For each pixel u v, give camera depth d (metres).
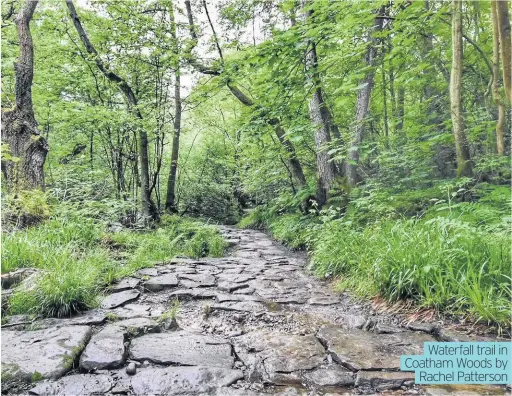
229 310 3.38
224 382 1.99
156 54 8.36
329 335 2.70
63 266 3.62
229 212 15.83
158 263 5.54
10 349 2.25
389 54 5.03
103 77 8.88
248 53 5.05
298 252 7.19
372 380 2.03
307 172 9.72
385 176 7.06
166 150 14.59
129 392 1.87
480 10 5.83
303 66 5.23
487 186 4.85
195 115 14.67
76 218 5.70
